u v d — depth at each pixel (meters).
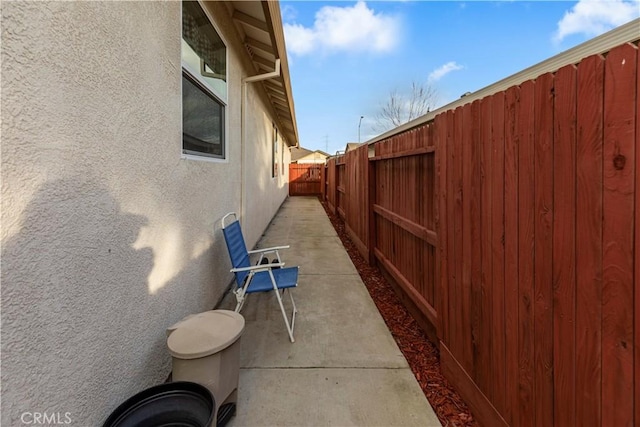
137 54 1.75
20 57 1.05
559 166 1.14
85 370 1.34
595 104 0.99
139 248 1.77
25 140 1.07
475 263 1.76
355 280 4.07
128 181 1.67
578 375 1.08
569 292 1.11
